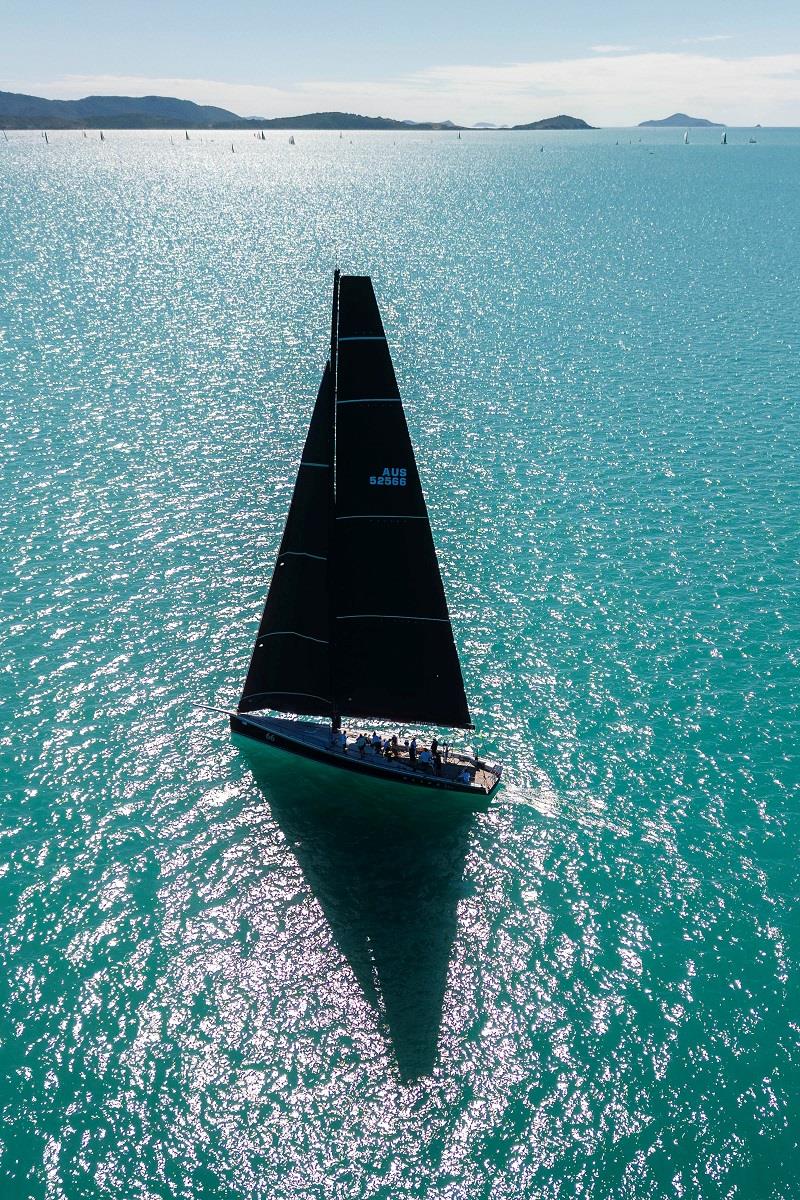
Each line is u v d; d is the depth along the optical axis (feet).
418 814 135.85
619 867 126.11
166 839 129.80
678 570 202.80
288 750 147.02
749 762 145.07
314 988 108.47
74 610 184.14
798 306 477.77
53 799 136.15
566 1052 101.30
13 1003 105.29
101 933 114.62
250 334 421.59
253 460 264.72
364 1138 92.94
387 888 122.62
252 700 148.36
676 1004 106.52
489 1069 99.55
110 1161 90.33
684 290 533.14
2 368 358.43
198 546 211.41
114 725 152.46
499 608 187.83
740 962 111.55
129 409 310.04
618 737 151.33
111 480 248.11
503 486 248.93
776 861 126.21
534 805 137.80
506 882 123.95
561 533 220.43
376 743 145.69
